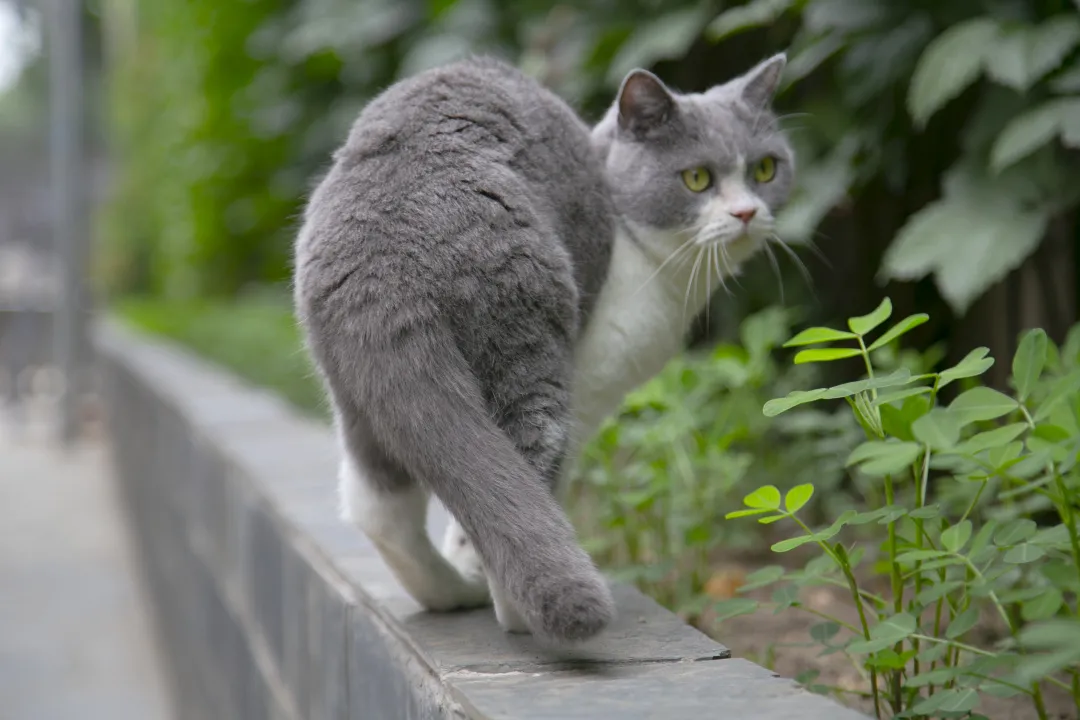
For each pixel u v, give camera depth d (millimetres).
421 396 2379
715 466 3865
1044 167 4320
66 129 15508
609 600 2188
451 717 2119
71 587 9109
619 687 2104
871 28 4781
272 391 7465
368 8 9258
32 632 8039
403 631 2590
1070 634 1793
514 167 2625
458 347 2443
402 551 2678
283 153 12023
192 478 5789
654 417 4262
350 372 2457
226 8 11547
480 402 2428
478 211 2473
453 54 7969
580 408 2912
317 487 3898
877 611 2629
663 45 5469
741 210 3104
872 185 5477
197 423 5562
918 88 4250
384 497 2650
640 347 2959
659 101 3080
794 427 4164
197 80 12609
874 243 5516
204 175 12414
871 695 2602
